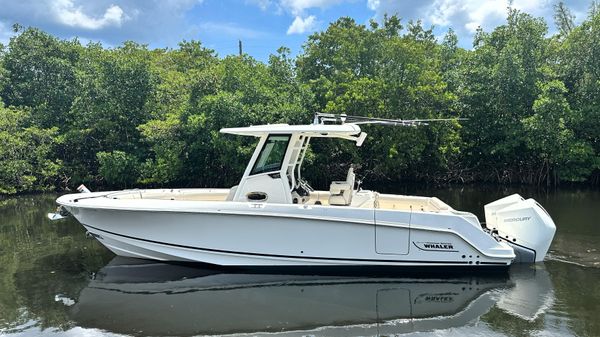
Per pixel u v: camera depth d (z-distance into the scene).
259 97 20.81
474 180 22.70
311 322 5.27
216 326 5.18
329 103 19.61
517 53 21.23
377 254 6.86
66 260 7.95
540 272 6.96
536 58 21.14
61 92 24.59
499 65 21.16
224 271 7.09
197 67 31.94
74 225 11.20
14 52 26.48
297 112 19.77
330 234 6.83
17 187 20.44
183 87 23.92
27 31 27.19
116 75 22.25
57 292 6.34
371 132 20.16
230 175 21.28
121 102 22.39
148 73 22.89
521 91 21.02
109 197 7.98
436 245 6.87
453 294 6.13
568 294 6.05
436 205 7.77
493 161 22.83
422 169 22.62
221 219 6.86
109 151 22.66
